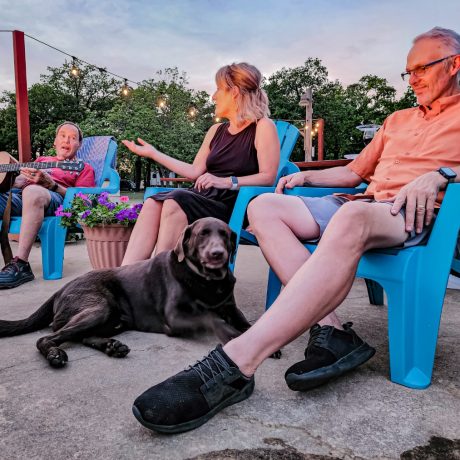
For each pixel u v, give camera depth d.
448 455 1.03
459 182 1.55
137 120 22.23
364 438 1.10
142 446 1.06
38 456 1.01
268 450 1.05
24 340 1.93
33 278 3.35
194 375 1.19
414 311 1.45
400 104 36.25
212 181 2.50
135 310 2.07
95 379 1.48
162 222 2.39
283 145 3.13
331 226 1.33
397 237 1.45
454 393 1.37
